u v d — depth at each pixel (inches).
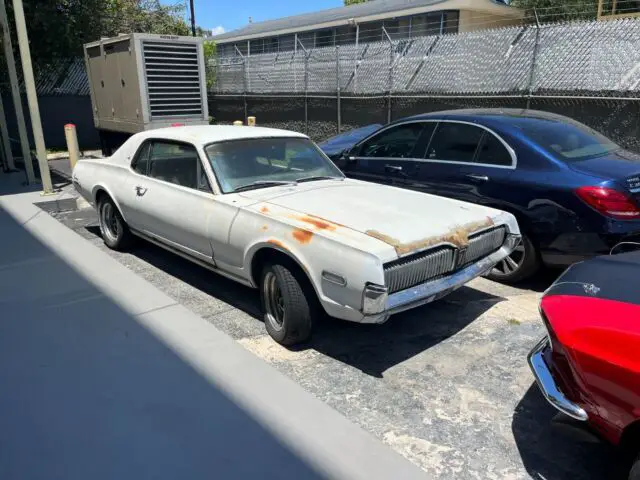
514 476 103.3
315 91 622.8
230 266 164.6
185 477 100.1
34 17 530.6
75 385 129.2
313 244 135.2
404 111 526.0
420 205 165.0
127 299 179.3
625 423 86.4
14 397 124.3
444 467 105.7
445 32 871.7
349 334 161.6
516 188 189.2
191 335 155.0
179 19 791.1
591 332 88.8
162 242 198.2
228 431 113.1
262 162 187.5
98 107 423.5
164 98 370.3
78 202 329.7
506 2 1086.4
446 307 181.8
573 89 386.9
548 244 184.1
